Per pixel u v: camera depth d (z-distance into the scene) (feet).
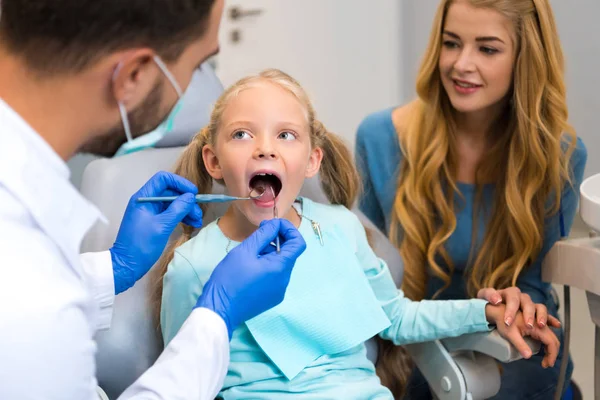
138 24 2.07
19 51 2.08
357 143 4.97
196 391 2.47
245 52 9.52
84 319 2.15
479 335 3.67
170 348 2.56
